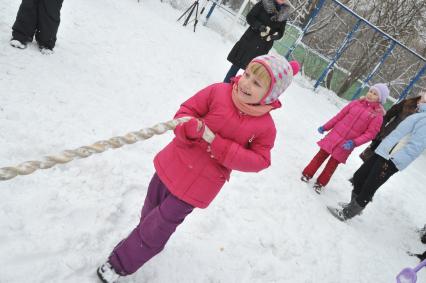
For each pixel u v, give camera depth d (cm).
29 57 414
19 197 245
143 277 238
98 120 372
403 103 521
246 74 190
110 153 332
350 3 1684
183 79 621
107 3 823
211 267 278
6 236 217
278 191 439
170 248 273
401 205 644
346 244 409
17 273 202
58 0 422
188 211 210
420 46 1755
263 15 548
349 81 1717
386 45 1642
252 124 198
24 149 285
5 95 331
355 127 468
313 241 381
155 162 213
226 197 376
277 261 323
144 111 444
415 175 957
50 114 340
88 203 266
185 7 1277
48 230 233
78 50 505
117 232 259
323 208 464
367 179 446
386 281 382
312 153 638
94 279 219
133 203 292
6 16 493
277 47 1431
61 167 286
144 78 536
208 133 189
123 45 616
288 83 195
